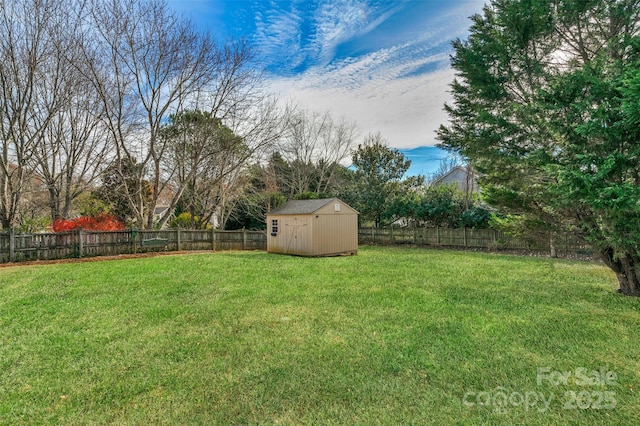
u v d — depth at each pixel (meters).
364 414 2.25
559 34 7.53
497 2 8.02
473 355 3.16
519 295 5.46
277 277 7.18
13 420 2.21
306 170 24.25
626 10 6.55
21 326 4.05
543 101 5.32
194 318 4.34
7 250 9.37
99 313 4.57
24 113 11.75
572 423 2.15
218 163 17.16
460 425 2.13
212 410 2.31
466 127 9.23
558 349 3.29
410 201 16.70
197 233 14.00
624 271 5.59
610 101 4.54
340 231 12.10
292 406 2.36
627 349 3.29
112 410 2.33
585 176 4.34
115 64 13.18
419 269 8.18
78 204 17.47
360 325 4.01
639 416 2.21
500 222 7.97
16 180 12.27
